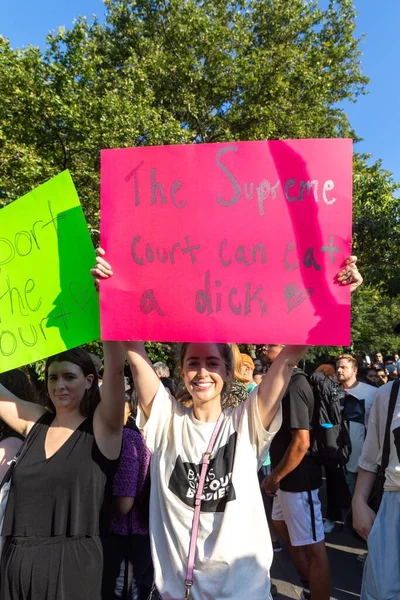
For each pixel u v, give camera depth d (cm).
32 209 219
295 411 291
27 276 218
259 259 186
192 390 188
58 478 191
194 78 1484
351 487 476
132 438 261
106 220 198
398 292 1378
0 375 254
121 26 1622
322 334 178
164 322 190
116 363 197
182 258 191
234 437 181
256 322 183
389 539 216
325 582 291
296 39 1733
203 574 165
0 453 221
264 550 172
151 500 186
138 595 256
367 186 1489
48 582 181
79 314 209
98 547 191
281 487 301
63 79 966
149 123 1066
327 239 181
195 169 192
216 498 172
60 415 209
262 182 187
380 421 234
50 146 1025
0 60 929
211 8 1608
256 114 1510
